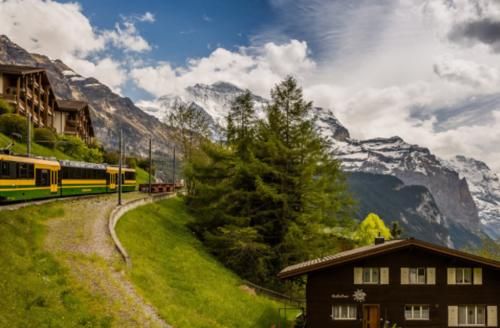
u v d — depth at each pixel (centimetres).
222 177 5431
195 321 2619
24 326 1739
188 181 6003
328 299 3328
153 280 2936
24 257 2362
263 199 4700
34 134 7438
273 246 4800
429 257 3353
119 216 4138
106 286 2414
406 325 3322
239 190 4897
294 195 4769
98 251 2916
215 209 4997
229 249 4562
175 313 2556
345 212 4862
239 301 3553
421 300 3334
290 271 3312
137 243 3675
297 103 5031
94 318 2022
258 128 5225
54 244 2808
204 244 4872
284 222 4681
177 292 3106
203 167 5538
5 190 3478
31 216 3222
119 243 3142
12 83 7919
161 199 6250
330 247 4681
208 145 5594
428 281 3344
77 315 2000
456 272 3366
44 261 2409
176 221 5353
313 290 3341
